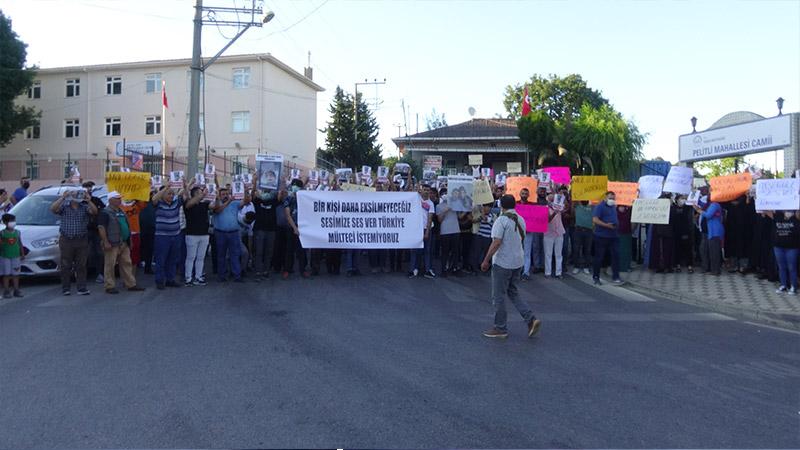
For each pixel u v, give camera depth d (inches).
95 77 1616.6
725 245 558.9
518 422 192.2
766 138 585.3
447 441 176.4
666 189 552.4
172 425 186.7
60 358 259.9
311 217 496.1
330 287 450.6
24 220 488.7
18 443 173.9
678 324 354.9
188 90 1571.1
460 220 522.3
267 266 484.1
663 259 550.0
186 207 455.8
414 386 225.8
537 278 519.2
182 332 307.6
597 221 488.4
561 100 1979.6
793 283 442.3
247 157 1529.3
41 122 1641.2
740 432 188.5
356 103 2407.7
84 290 419.8
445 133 1518.2
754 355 285.0
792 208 435.5
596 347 292.2
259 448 170.4
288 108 1711.4
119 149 1124.5
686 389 230.1
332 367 248.1
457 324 337.1
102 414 195.9
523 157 1517.0
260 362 254.2
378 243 502.3
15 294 411.5
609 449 173.5
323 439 176.7
